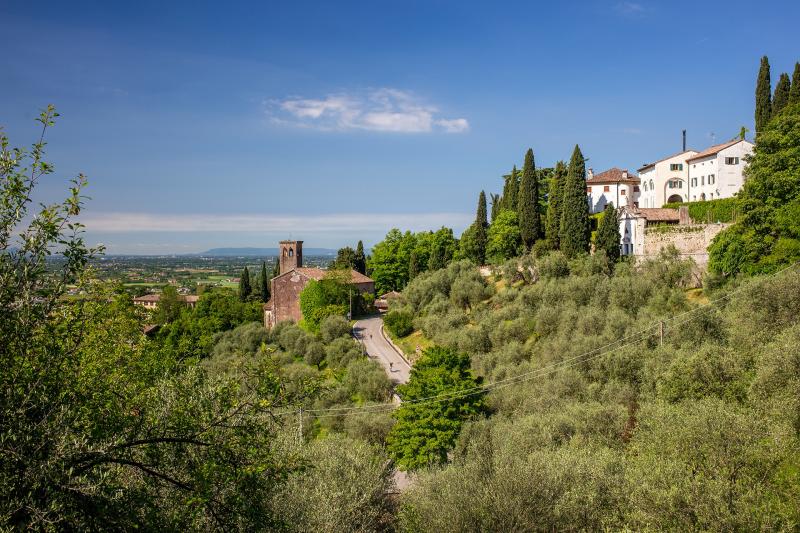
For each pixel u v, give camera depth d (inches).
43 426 346.3
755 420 732.7
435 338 2429.9
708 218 2437.3
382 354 2615.7
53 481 327.6
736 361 1035.9
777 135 1760.6
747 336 1194.6
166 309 3661.4
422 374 1617.9
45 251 365.7
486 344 2117.4
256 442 434.3
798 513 561.0
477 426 1392.7
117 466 418.6
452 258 3730.3
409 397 1541.6
